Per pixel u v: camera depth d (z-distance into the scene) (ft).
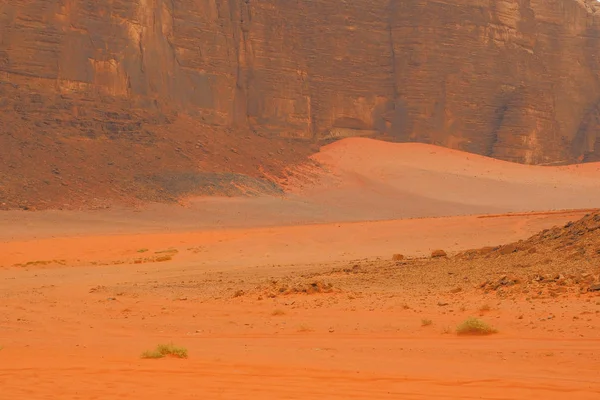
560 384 149.38
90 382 153.58
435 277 342.23
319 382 152.76
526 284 284.00
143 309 302.25
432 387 147.13
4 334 250.16
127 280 442.50
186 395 140.46
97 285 411.54
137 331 253.24
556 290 265.95
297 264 517.14
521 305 248.52
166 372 165.17
